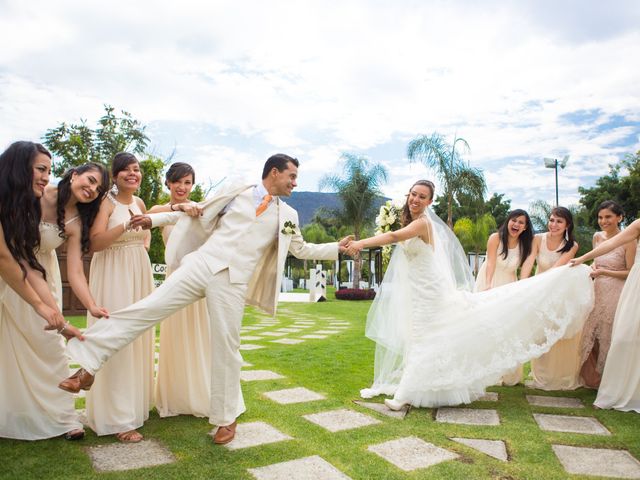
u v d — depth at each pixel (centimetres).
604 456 272
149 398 322
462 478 238
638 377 368
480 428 320
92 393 289
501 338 378
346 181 2247
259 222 299
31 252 255
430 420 338
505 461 261
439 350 374
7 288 268
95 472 234
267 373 471
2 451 256
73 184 273
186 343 328
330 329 868
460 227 2234
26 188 250
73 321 859
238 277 285
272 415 336
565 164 1845
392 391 405
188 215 301
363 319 1084
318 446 278
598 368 423
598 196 2386
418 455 268
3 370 271
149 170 1277
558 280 397
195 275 277
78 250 281
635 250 421
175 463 248
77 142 1745
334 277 3638
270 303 323
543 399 406
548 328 392
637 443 293
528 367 563
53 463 243
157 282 1034
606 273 425
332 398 387
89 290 295
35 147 258
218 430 283
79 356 250
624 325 376
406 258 402
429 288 386
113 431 286
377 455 267
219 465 246
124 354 289
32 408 277
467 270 430
